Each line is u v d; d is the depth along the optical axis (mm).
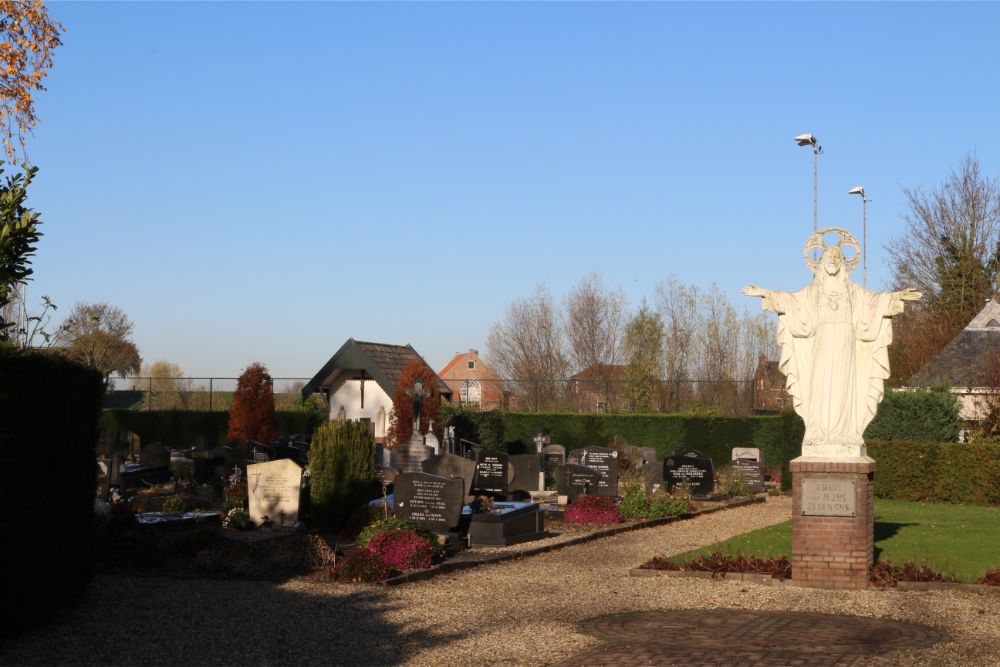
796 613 12922
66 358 12523
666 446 43125
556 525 23562
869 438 33719
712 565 15898
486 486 28719
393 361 45156
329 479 21375
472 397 92312
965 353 43406
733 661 10250
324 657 10539
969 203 57625
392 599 13812
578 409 55781
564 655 10594
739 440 42219
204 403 60125
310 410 48500
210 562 15727
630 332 63469
